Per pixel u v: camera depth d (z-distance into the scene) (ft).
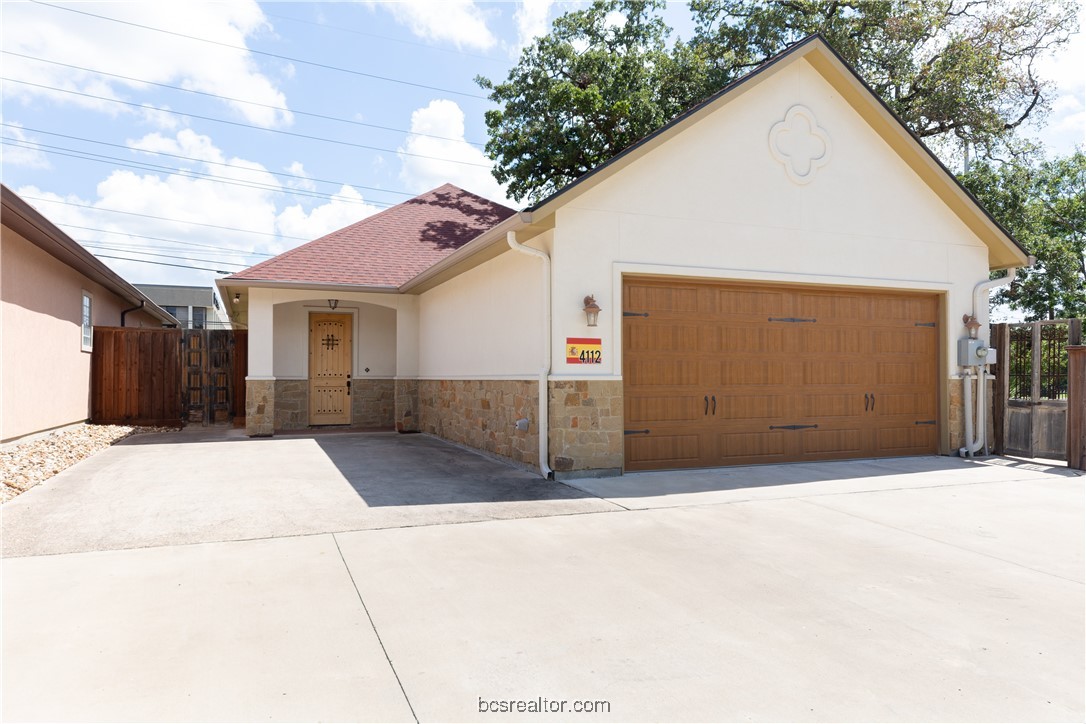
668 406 28.78
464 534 18.01
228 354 49.73
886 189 33.06
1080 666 10.55
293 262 46.83
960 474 28.32
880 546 17.28
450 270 37.17
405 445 38.42
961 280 34.73
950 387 34.30
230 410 49.62
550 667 10.28
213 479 26.05
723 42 68.54
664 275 28.40
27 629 11.43
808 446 31.50
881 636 11.64
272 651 10.71
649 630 11.76
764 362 30.76
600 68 67.36
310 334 50.42
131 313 63.26
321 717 8.75
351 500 22.09
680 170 28.81
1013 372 34.27
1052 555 16.60
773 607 12.94
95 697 9.17
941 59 64.80
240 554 15.90
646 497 23.00
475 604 12.89
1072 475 28.30
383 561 15.49
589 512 20.70
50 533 17.63
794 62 31.19
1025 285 80.12
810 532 18.61
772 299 31.04
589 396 26.81
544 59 68.49
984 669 10.41
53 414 37.76
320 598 13.08
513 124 69.56
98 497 22.36
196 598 13.00
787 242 30.78
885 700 9.38
